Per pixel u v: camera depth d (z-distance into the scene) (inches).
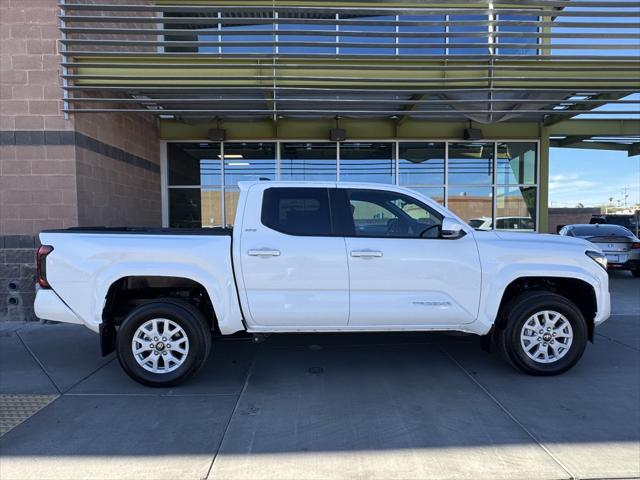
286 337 257.9
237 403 171.0
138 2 397.1
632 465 130.3
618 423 154.4
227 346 241.8
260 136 473.1
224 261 185.0
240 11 299.1
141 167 417.4
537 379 193.6
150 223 440.1
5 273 297.3
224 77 319.3
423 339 253.6
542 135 485.7
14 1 293.7
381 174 487.8
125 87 310.2
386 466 130.0
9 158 296.5
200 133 471.2
